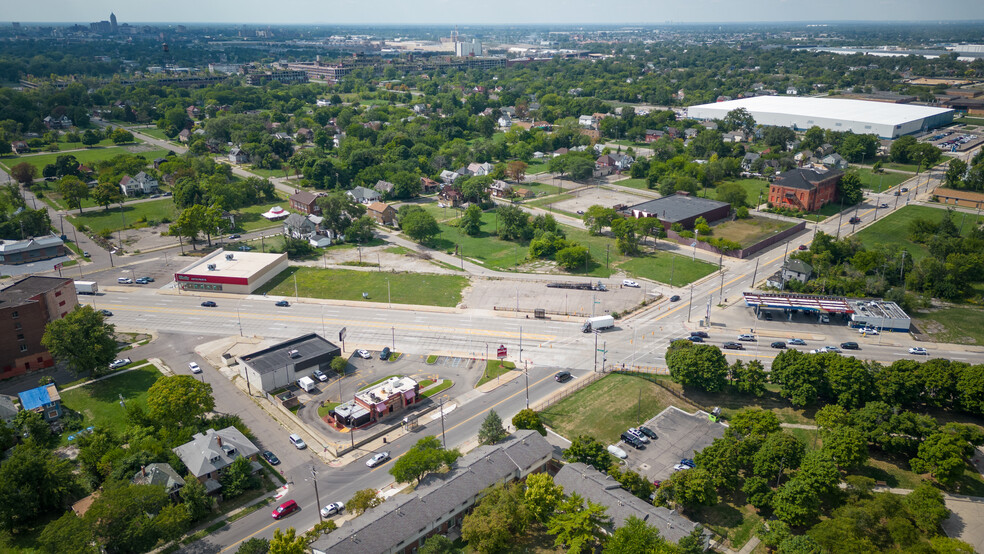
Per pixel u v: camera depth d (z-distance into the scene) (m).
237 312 188.00
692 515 107.38
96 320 150.12
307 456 124.31
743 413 125.44
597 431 131.38
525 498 103.50
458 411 139.38
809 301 183.88
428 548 94.00
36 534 102.81
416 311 189.38
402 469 110.12
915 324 177.00
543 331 176.00
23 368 153.88
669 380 150.25
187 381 129.38
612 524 97.69
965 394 129.75
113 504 96.50
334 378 152.75
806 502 102.00
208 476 112.06
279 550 90.38
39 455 110.38
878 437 118.94
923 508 101.44
